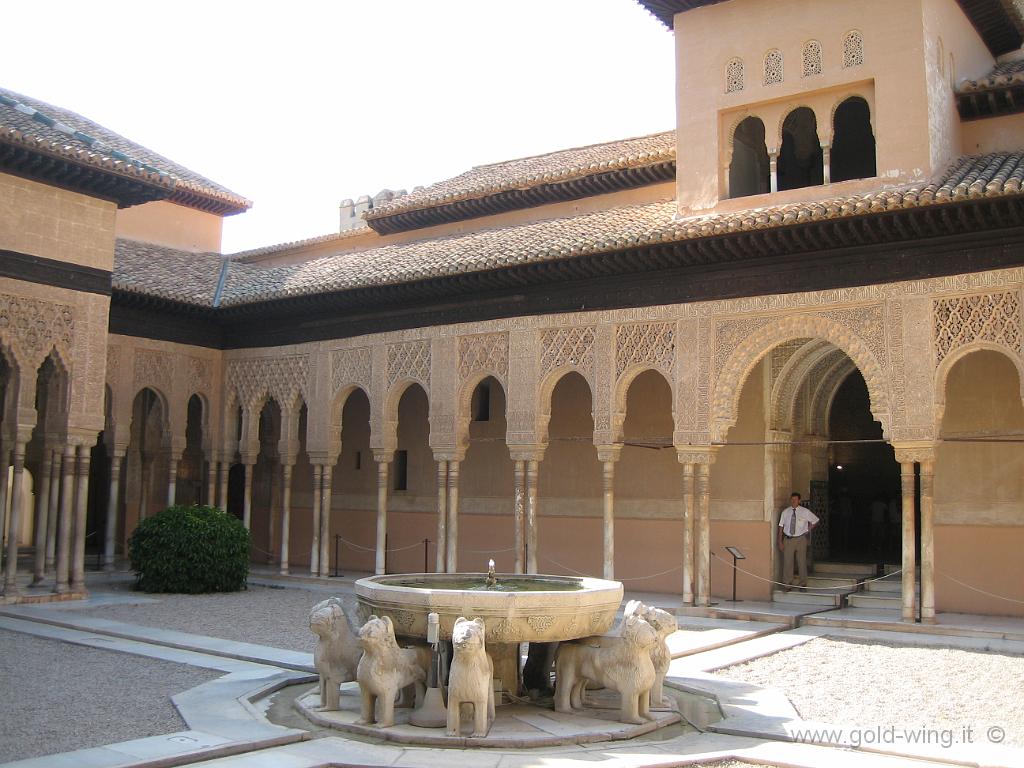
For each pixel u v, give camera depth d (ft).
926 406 37.86
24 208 43.98
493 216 59.98
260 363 60.29
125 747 20.45
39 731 22.24
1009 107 43.57
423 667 23.40
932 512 37.93
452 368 51.06
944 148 42.14
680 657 32.40
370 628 22.34
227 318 60.80
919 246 38.52
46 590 46.44
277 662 30.42
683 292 44.11
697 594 44.42
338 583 53.83
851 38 42.83
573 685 24.23
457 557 56.24
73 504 47.34
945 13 43.78
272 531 67.92
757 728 23.03
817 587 47.01
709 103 46.24
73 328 45.78
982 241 37.19
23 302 43.70
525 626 23.02
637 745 21.61
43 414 64.34
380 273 52.16
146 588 50.26
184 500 69.77
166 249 67.72
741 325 42.47
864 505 59.00
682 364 43.70
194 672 29.73
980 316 37.04
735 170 49.29
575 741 21.57
